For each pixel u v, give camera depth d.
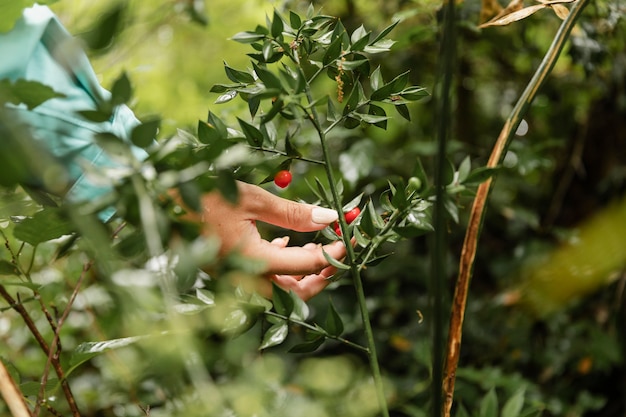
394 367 1.59
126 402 1.17
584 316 1.62
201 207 0.66
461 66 1.93
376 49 0.88
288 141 0.86
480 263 1.84
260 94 0.76
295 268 0.86
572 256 1.62
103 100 0.63
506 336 1.61
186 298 0.83
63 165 0.69
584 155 1.88
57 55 0.63
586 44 1.36
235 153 0.68
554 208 1.88
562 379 1.57
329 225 0.93
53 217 0.72
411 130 2.04
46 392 0.88
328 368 0.90
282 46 0.85
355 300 1.68
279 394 0.87
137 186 0.64
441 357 0.80
